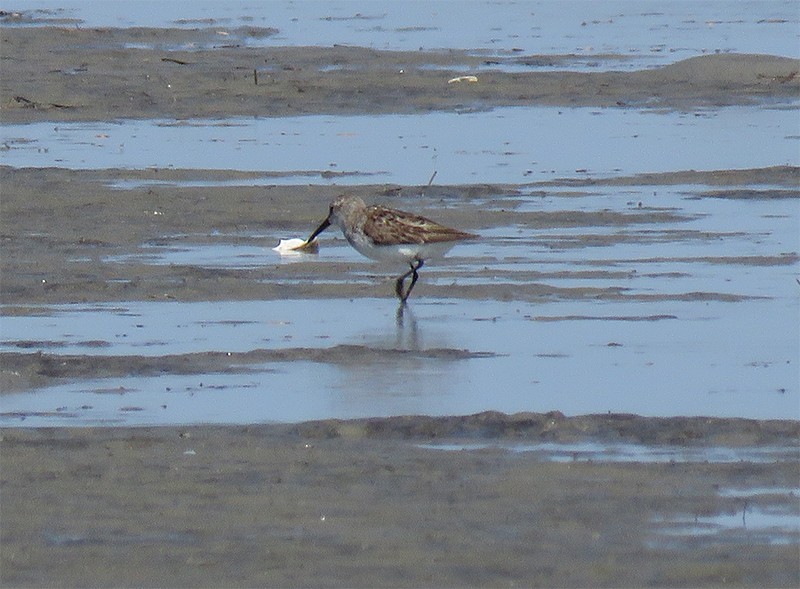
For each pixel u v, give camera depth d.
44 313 15.63
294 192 22.58
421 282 17.23
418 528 9.59
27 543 9.34
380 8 51.72
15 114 29.83
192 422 11.91
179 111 30.78
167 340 14.56
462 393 12.75
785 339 14.62
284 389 12.87
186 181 23.42
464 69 36.88
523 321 15.41
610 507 9.98
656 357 13.98
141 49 39.28
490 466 10.84
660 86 34.38
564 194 22.77
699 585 8.76
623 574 8.89
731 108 31.98
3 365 13.44
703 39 44.28
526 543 9.34
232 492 10.27
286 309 15.98
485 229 20.31
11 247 18.62
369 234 16.38
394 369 13.55
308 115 30.77
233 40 42.34
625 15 50.66
